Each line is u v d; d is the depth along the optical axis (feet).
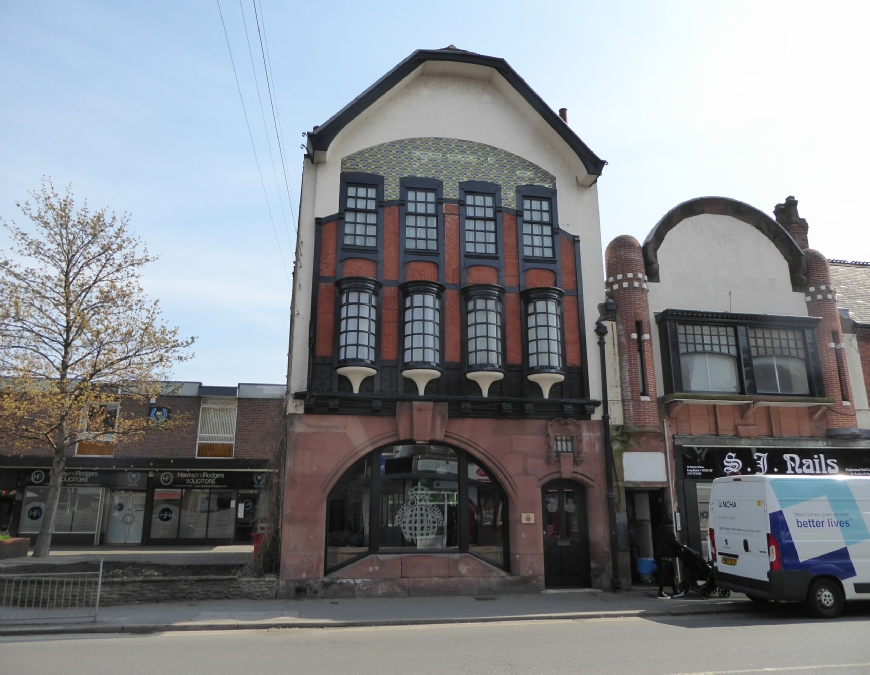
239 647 28.27
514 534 45.83
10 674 22.85
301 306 46.52
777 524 36.96
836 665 24.13
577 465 47.60
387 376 46.42
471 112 53.57
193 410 90.33
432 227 50.34
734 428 52.06
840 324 57.82
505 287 49.90
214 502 89.81
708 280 55.98
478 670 23.50
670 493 49.03
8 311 49.65
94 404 52.90
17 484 85.05
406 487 45.91
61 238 52.75
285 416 46.11
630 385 50.29
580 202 53.78
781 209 69.15
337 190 49.14
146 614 36.19
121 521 88.33
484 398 46.57
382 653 26.71
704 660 25.08
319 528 43.11
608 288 53.52
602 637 30.45
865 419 55.93
